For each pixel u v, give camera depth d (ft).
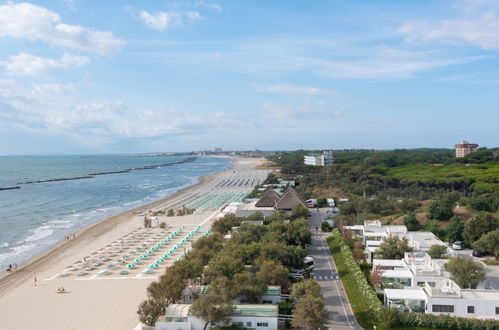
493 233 275.80
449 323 183.32
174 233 426.51
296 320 178.91
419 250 277.64
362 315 202.80
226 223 387.34
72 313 221.66
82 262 325.01
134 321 208.85
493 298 193.06
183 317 184.85
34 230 478.18
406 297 200.75
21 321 212.64
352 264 265.54
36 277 290.76
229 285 199.82
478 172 631.56
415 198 528.22
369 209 445.78
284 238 317.42
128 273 294.46
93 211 624.18
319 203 557.74
